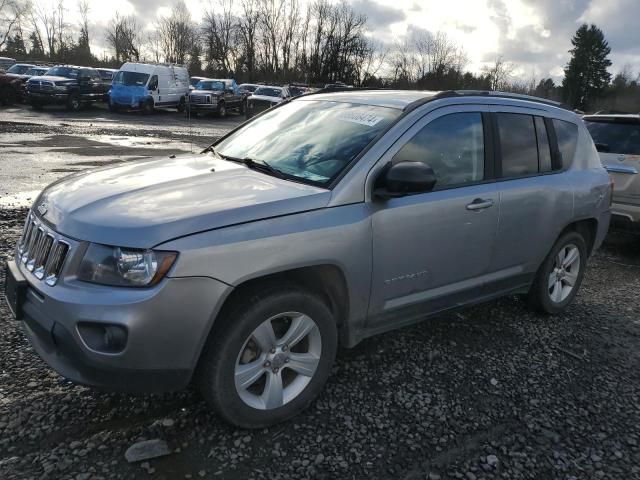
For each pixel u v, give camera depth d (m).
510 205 4.07
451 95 3.87
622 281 6.28
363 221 3.19
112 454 2.74
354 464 2.82
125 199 2.92
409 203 3.43
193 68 73.56
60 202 3.02
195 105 29.69
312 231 2.97
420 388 3.56
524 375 3.85
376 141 3.40
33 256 2.99
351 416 3.21
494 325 4.64
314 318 3.10
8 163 10.75
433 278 3.69
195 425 3.02
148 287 2.56
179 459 2.75
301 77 65.69
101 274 2.59
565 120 4.83
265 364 3.00
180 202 2.88
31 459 2.66
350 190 3.19
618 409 3.52
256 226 2.81
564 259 4.90
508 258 4.22
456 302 3.98
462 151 3.86
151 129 21.23
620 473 2.91
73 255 2.66
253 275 2.78
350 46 64.56
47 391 3.22
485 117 4.05
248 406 2.94
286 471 2.73
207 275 2.64
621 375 3.96
